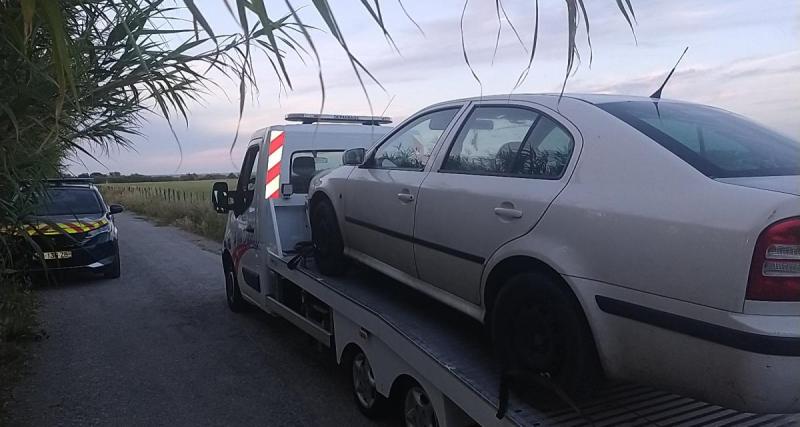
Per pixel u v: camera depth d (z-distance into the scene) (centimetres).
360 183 429
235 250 712
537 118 303
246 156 689
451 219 327
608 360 236
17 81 245
